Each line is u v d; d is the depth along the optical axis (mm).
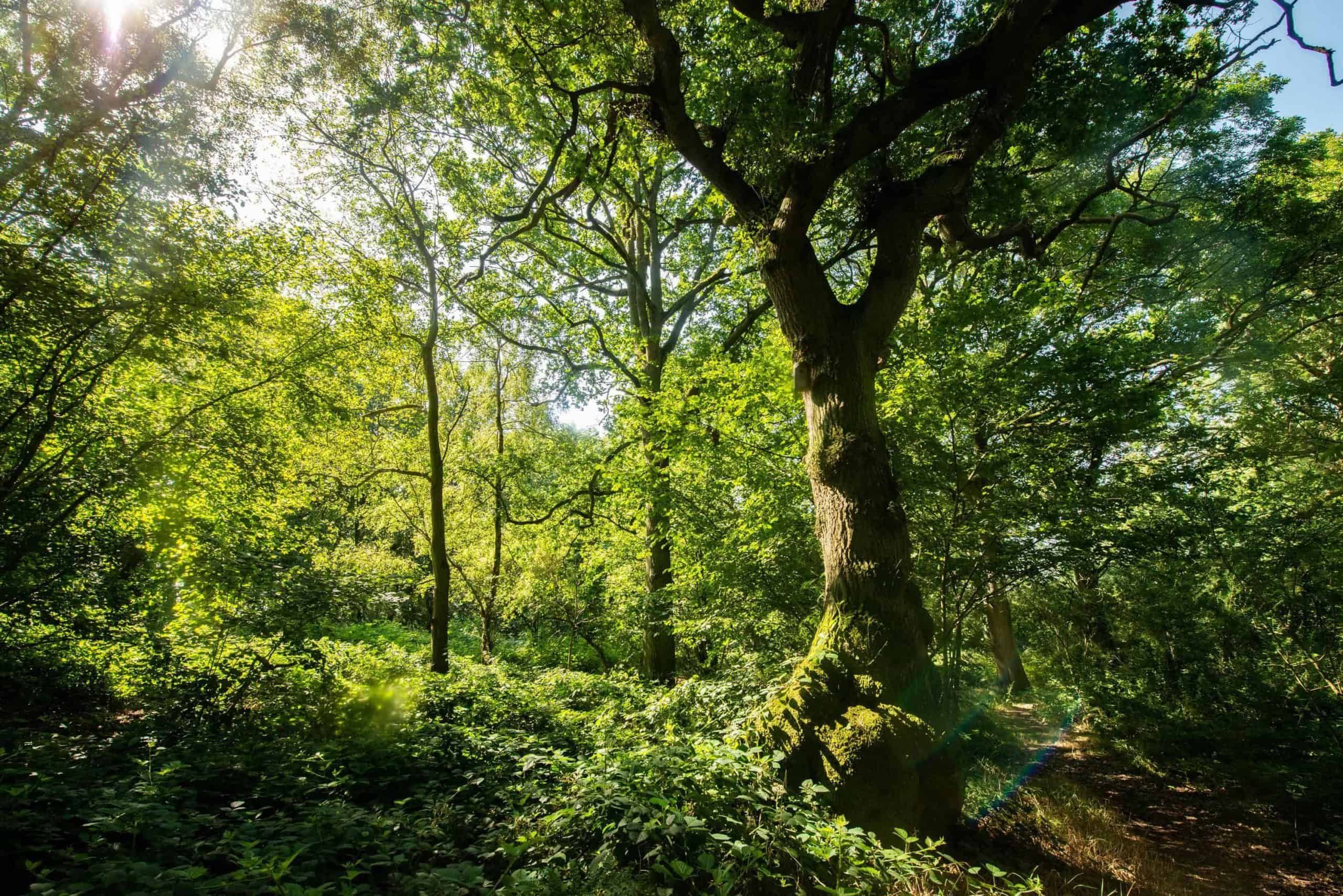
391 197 11820
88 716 6816
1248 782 8062
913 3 8867
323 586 7164
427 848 3752
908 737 5621
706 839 3967
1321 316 12117
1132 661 10930
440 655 10594
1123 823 7180
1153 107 10586
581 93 7988
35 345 6438
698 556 10711
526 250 16078
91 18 6051
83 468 7031
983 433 8094
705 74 8742
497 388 18969
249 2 7258
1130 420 7430
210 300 7281
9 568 6215
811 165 7289
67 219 6117
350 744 5672
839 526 6891
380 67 9406
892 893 4051
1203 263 12516
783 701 5910
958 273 12180
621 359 16141
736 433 10039
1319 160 13844
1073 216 10375
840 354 7461
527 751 5930
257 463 9227
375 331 11109
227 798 4477
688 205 16312
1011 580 7984
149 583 7449
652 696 8188
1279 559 8938
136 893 2639
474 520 18312
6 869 3104
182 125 6723
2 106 5965
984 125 7598
